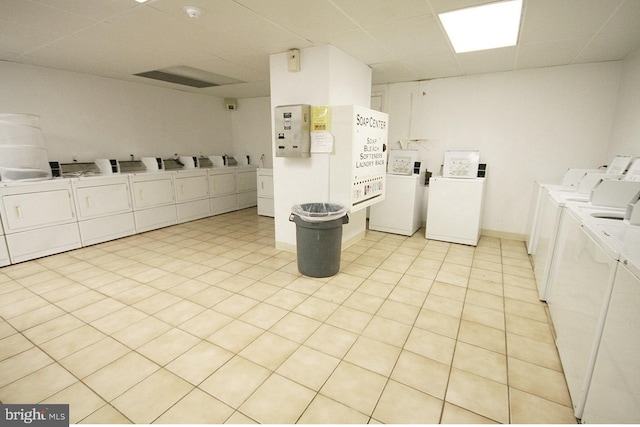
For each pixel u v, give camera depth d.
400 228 4.62
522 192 4.30
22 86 3.89
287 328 2.26
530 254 3.77
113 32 2.82
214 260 3.60
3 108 3.77
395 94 4.93
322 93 3.24
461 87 4.45
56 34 2.88
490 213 4.55
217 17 2.48
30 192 3.51
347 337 2.15
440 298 2.71
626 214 1.81
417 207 4.72
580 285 1.70
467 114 4.47
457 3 2.22
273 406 1.58
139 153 5.23
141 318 2.38
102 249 3.98
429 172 4.87
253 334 2.18
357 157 3.22
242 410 1.55
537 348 2.05
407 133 4.94
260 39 2.99
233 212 6.25
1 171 3.46
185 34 2.87
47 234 3.69
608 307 1.30
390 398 1.63
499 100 4.25
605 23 2.52
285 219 3.80
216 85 5.29
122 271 3.27
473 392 1.68
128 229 4.53
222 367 1.86
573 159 3.95
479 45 3.13
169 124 5.66
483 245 4.17
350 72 3.54
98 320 2.35
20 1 2.21
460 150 4.54
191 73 4.47
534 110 4.07
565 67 3.82
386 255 3.77
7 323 2.31
